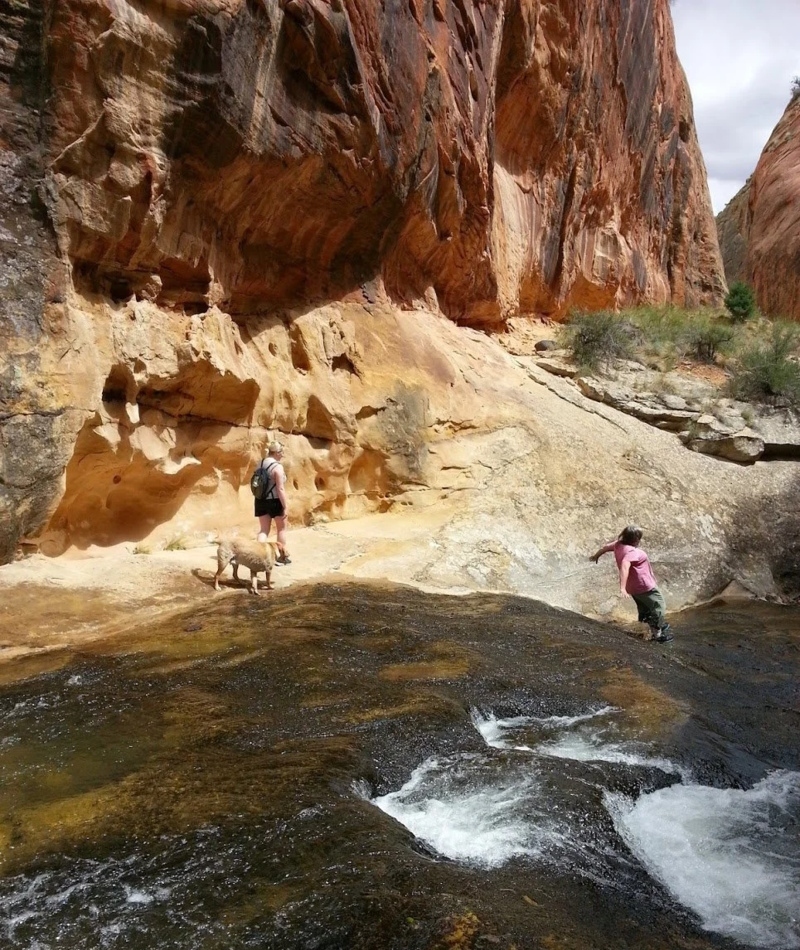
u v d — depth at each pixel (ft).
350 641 20.29
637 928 9.86
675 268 84.33
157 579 24.95
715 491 39.60
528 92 49.96
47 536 25.55
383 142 33.71
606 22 57.41
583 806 12.64
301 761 13.21
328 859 10.37
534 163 53.98
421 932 8.96
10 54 22.56
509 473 36.86
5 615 20.68
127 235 25.38
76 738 14.14
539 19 49.03
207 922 9.19
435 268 44.86
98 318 25.34
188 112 25.08
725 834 12.85
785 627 29.19
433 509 34.68
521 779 13.50
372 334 37.58
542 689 18.21
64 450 23.71
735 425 44.16
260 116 27.45
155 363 26.81
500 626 23.31
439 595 26.55
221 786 12.32
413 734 14.90
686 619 30.32
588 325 51.19
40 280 23.41
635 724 16.61
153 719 14.99
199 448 29.99
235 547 24.64
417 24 34.99
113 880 10.02
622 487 37.88
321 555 29.43
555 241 57.47
